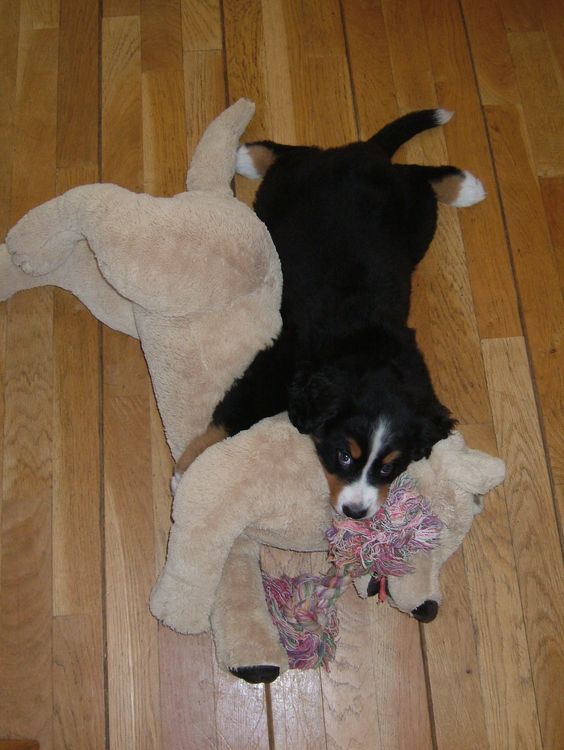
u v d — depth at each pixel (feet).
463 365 7.07
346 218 6.12
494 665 6.33
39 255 6.16
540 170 7.74
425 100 7.95
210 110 7.78
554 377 7.07
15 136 7.61
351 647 6.32
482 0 8.36
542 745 6.18
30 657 6.18
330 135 7.77
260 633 5.44
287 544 5.74
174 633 6.27
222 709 6.15
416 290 7.24
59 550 6.42
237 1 8.20
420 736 6.16
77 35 8.02
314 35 8.11
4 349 6.89
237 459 5.35
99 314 6.63
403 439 5.49
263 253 5.71
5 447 6.65
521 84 8.06
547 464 6.83
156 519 6.53
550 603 6.49
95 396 6.80
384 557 5.35
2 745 5.58
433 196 7.01
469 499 5.58
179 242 5.43
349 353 5.78
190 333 5.70
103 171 7.50
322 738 6.13
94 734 6.07
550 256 7.44
